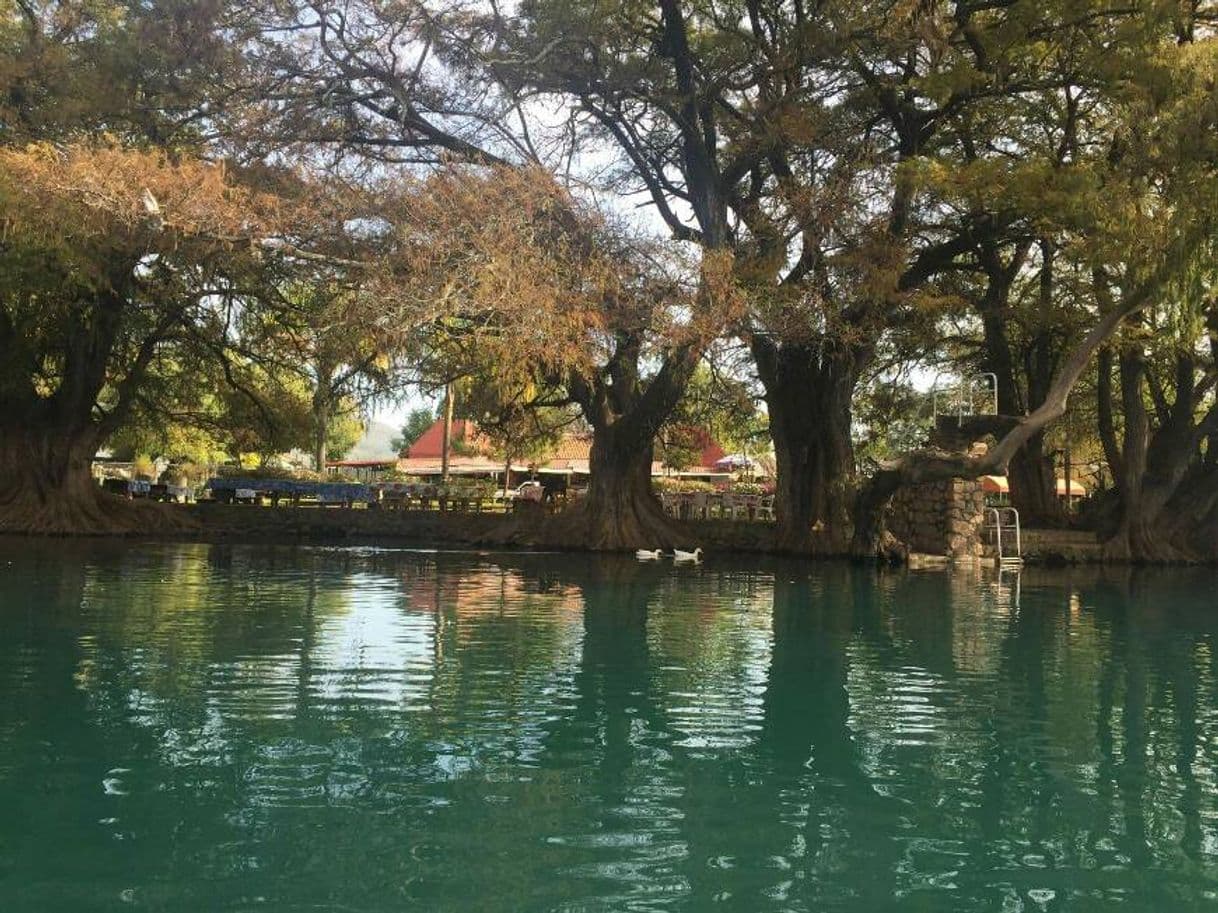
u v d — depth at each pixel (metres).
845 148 25.95
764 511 34.72
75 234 20.69
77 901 4.37
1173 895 4.64
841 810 5.71
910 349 33.69
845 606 15.18
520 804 5.70
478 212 20.14
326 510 35.16
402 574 19.20
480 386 32.34
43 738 6.79
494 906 4.38
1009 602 16.28
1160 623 13.73
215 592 15.16
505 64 23.81
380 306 19.62
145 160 19.48
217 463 56.75
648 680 9.11
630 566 22.61
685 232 28.08
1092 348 21.22
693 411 33.91
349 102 24.84
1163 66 19.11
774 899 4.53
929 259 27.20
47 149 19.67
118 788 5.83
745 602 15.39
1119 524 28.83
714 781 6.19
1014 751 6.97
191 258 22.45
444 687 8.62
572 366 23.94
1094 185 20.48
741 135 26.48
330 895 4.46
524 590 16.58
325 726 7.24
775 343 24.41
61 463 30.70
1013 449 21.50
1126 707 8.34
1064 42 23.84
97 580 16.56
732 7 27.22
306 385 35.19
